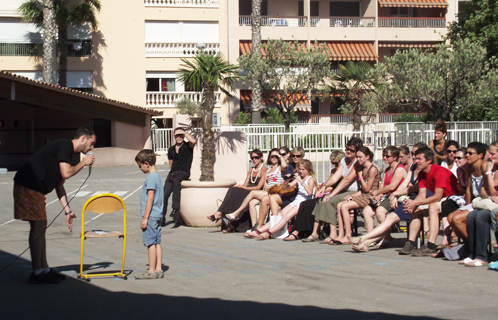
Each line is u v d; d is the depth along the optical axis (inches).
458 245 297.0
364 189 351.3
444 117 1075.3
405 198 325.7
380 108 1238.3
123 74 1373.0
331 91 1214.3
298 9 1579.7
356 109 1152.2
